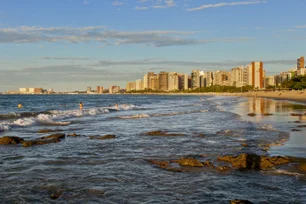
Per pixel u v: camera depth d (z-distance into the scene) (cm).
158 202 756
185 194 813
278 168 1077
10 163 1164
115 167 1103
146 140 1762
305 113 3594
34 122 2727
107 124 2708
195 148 1495
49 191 841
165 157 1279
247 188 862
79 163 1166
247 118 3148
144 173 1023
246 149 1448
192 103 8012
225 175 997
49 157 1277
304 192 830
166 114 3916
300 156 1262
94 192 832
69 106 6538
